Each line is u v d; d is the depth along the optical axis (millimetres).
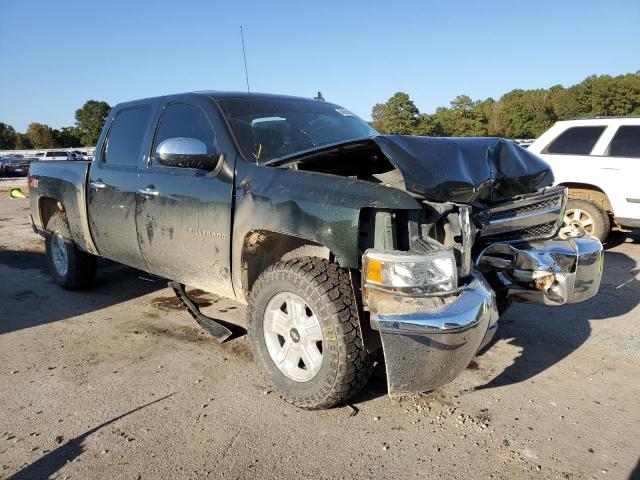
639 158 6973
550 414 3002
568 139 7625
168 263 3941
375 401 3141
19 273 6398
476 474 2486
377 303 2596
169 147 3465
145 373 3561
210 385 3373
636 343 3994
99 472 2516
